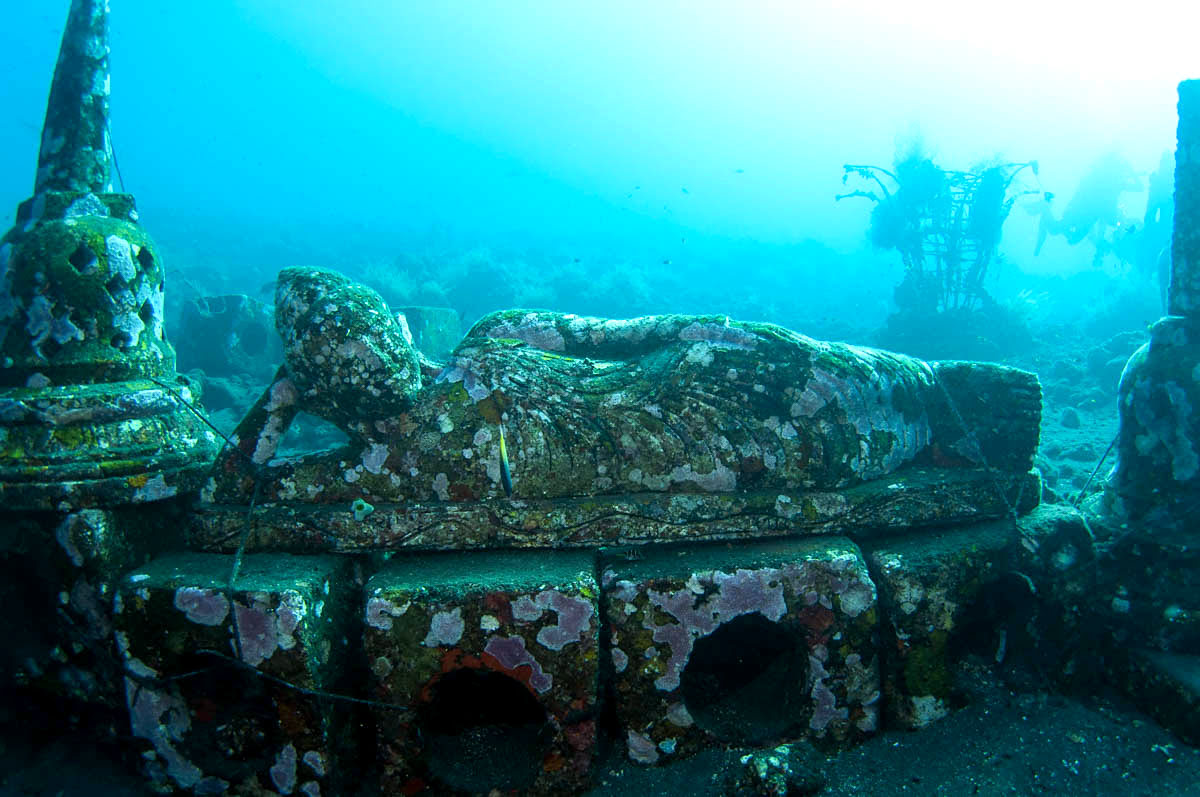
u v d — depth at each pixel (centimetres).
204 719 265
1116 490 321
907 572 274
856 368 300
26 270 278
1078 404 855
